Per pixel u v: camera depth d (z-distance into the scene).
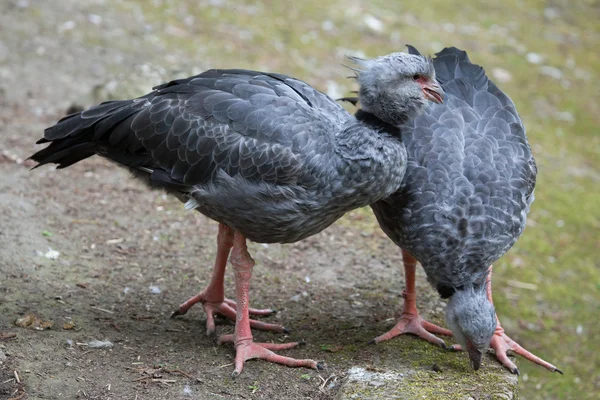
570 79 16.56
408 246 7.04
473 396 6.22
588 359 9.34
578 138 14.51
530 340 9.48
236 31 15.10
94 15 14.65
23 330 6.89
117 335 7.11
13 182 9.73
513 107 7.87
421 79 6.54
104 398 6.13
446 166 7.05
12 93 11.98
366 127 6.42
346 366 6.86
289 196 6.45
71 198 9.73
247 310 6.91
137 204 9.92
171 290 8.17
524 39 17.98
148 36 14.21
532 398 8.68
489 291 7.63
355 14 16.84
